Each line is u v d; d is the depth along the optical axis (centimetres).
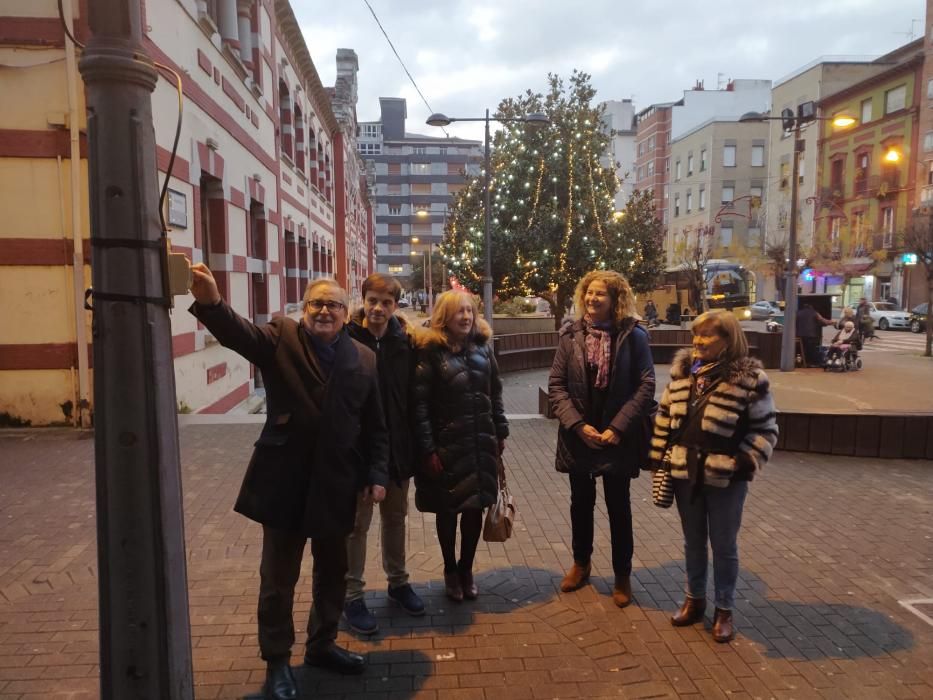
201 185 1134
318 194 2620
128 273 214
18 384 804
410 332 374
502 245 2291
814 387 1270
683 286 3684
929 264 1883
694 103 6606
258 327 287
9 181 785
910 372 1502
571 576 407
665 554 464
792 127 1520
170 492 226
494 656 335
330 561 311
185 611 235
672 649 342
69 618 365
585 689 308
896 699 301
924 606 390
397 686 309
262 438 291
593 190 2272
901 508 557
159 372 221
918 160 3825
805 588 412
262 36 1520
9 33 766
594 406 380
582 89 2312
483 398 375
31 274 798
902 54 4291
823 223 4434
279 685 295
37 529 493
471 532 385
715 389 343
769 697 303
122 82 211
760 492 598
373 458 314
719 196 5606
